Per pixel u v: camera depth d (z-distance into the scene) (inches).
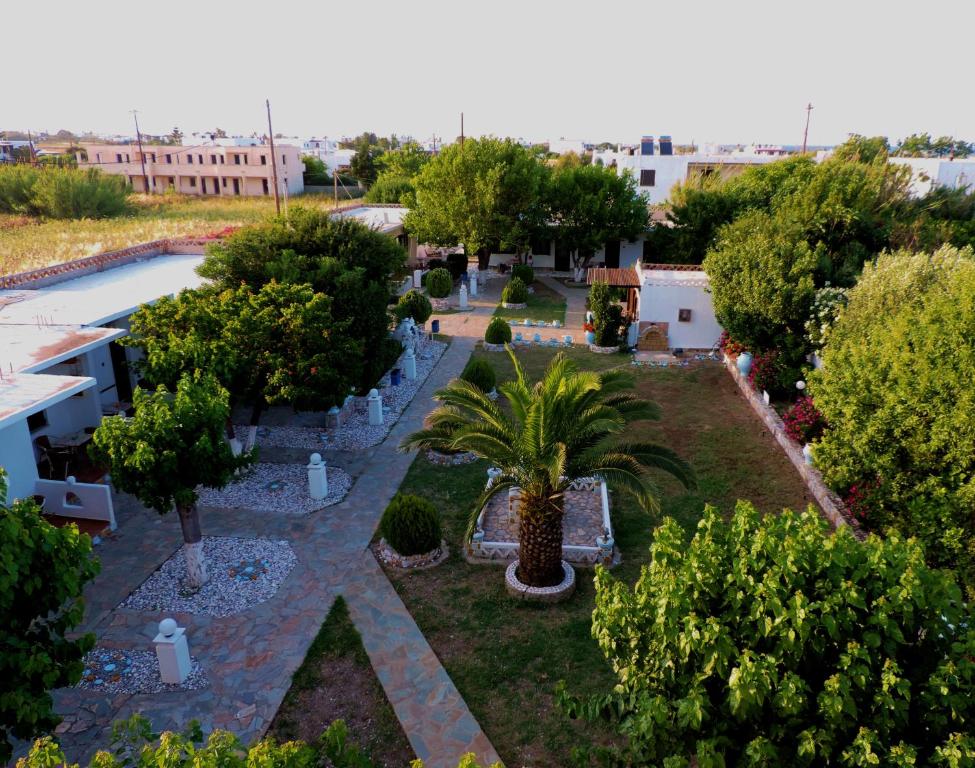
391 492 603.2
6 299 745.6
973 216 1391.5
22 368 515.5
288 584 469.7
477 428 449.1
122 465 398.0
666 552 256.5
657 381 900.6
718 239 1162.0
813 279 869.2
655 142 2171.5
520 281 1338.6
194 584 461.1
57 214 1827.0
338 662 397.7
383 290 749.3
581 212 1485.0
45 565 283.4
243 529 537.3
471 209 1406.3
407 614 441.1
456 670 392.5
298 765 181.6
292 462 658.8
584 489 618.2
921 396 430.3
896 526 442.9
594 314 1053.2
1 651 264.2
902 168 1283.2
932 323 464.4
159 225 1568.7
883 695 204.4
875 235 1045.2
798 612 211.5
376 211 1663.4
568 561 504.7
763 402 790.5
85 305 716.7
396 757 334.6
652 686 244.4
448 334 1141.1
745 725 227.9
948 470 426.3
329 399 604.4
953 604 225.5
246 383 585.6
